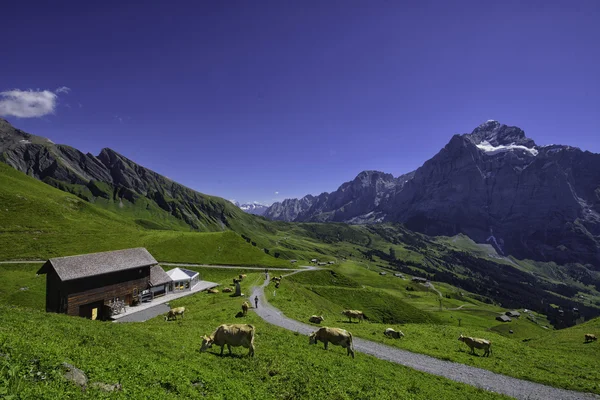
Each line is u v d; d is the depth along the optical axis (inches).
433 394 933.2
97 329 998.4
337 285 5861.2
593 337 2030.0
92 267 2581.2
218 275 5482.3
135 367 634.8
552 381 1195.9
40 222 5900.6
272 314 2105.1
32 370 499.5
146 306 2888.8
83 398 458.0
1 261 4345.5
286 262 6899.6
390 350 1454.2
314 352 1127.0
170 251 6112.2
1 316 899.4
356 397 774.5
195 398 577.0
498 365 1349.7
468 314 7834.6
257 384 741.9
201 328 1476.4
